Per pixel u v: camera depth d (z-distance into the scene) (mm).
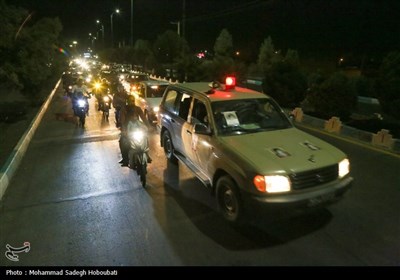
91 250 4379
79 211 5473
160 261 4121
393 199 5730
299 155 4668
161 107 8078
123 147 6949
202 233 4723
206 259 4141
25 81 15414
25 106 17562
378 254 4199
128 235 4719
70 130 11672
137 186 6441
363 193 5969
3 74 12703
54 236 4734
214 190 5391
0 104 18203
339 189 4594
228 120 5547
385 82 10391
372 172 6992
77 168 7570
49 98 20141
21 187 6523
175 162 7660
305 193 4395
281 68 15828
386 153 8281
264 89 16688
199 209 5445
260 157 4574
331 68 35188
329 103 12312
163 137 8031
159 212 5371
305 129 11273
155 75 41281
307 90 15555
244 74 28859
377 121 11414
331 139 9820
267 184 4289
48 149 9219
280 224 4938
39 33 17031
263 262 4066
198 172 6039
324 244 4422
